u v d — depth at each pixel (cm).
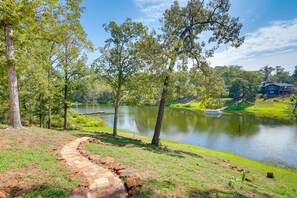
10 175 487
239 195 556
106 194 439
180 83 1435
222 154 1811
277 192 753
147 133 3058
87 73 2089
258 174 1159
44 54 1680
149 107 7556
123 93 1906
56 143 902
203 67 1543
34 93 2100
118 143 1243
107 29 1683
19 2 862
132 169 626
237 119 4506
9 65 1004
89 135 1462
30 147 768
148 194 458
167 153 1171
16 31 1020
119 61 1723
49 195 401
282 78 10762
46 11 993
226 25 1446
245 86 7962
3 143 753
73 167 594
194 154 1456
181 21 1485
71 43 1836
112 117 4919
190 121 4212
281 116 4991
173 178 597
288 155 2020
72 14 1073
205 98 1600
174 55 1316
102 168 591
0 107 2273
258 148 2270
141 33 1711
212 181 653
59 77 2061
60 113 2442
